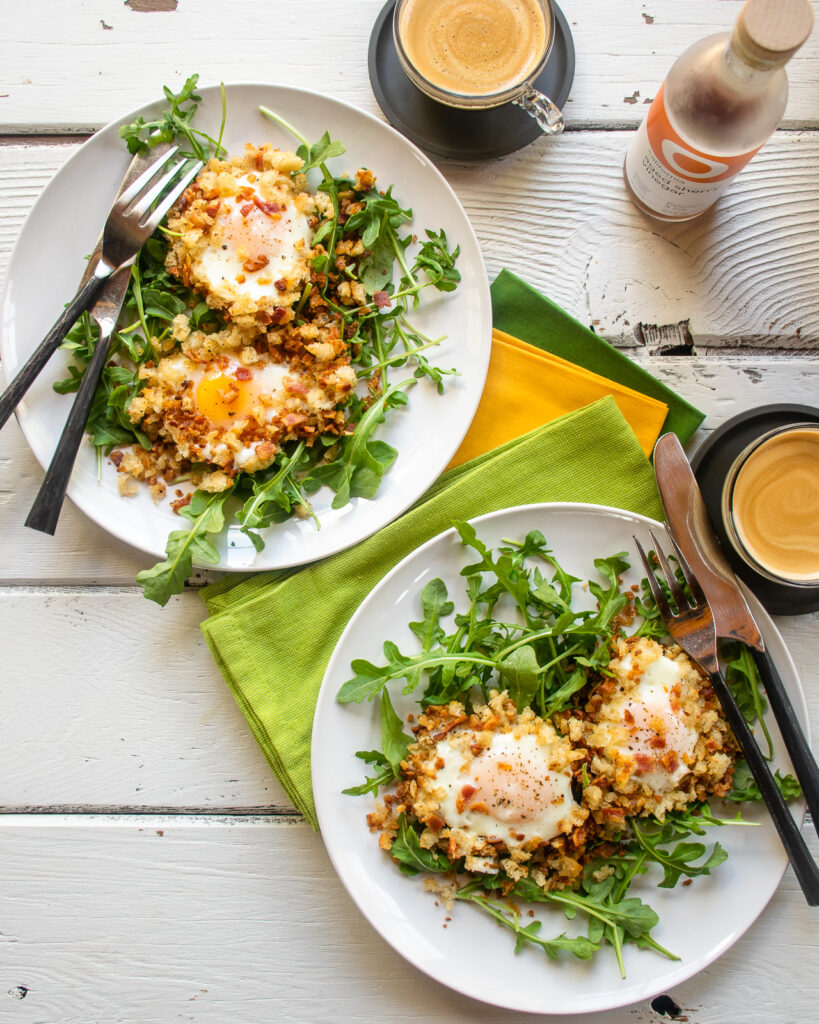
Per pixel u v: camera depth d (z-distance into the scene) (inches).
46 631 28.3
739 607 26.0
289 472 26.9
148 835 28.1
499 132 28.1
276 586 27.3
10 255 27.4
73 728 28.2
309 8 28.5
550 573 27.0
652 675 25.7
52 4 28.4
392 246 27.2
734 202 28.6
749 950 27.5
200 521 26.2
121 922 28.0
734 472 25.7
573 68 28.2
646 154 26.8
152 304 27.0
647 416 27.9
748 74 24.0
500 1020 27.6
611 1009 26.4
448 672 25.4
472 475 27.5
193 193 26.9
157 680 28.2
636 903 25.8
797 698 26.1
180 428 26.5
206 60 28.5
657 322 28.7
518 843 25.4
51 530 26.4
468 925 26.2
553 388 28.0
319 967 27.8
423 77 26.8
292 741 27.0
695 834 26.5
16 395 26.0
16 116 28.4
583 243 28.6
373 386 27.3
